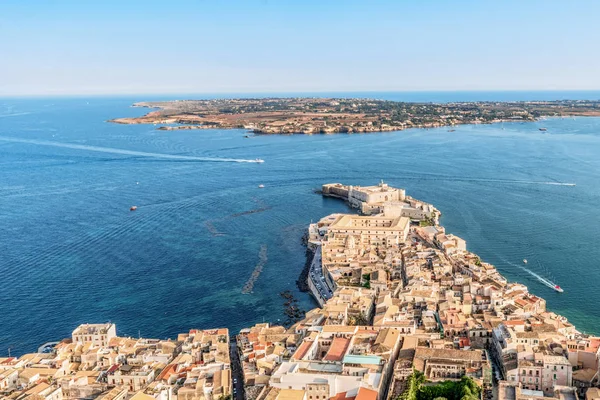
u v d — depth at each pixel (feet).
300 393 634.02
